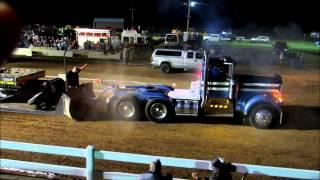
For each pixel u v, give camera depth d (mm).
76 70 14484
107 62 32531
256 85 13234
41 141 11141
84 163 9578
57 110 13891
